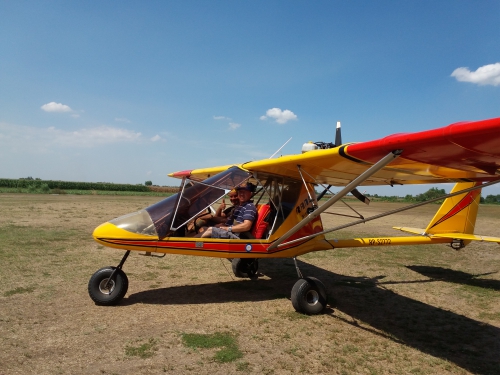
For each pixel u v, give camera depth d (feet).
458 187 21.40
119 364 9.28
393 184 19.34
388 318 13.87
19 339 10.58
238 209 15.89
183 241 14.17
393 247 31.09
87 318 12.48
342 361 10.11
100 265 20.26
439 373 9.68
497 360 10.55
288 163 14.08
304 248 16.70
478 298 16.80
